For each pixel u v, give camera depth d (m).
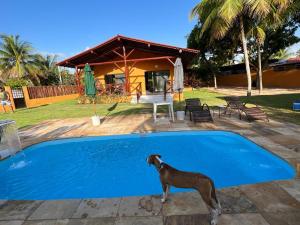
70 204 2.96
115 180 4.45
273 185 3.14
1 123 5.55
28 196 4.04
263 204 2.70
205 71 30.17
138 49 17.42
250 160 4.95
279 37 20.28
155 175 4.60
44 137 6.89
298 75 22.47
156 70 18.52
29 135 7.25
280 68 24.28
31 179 4.67
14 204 3.03
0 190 4.29
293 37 20.27
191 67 30.78
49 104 17.91
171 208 2.74
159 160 2.99
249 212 2.55
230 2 12.06
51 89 20.00
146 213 2.67
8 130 5.68
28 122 9.62
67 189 4.22
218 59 24.47
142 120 8.55
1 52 25.94
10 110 15.28
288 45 20.97
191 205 2.78
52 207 2.91
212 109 9.94
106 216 2.65
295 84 22.88
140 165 5.09
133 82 18.77
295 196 2.85
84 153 5.95
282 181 3.25
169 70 18.42
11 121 5.75
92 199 3.06
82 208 2.85
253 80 27.25
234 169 4.62
